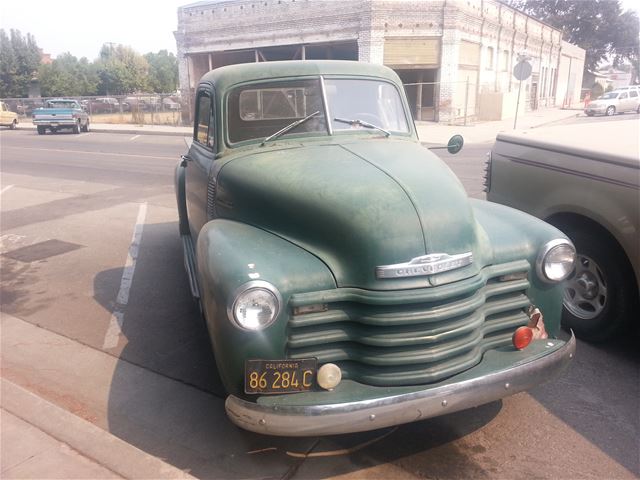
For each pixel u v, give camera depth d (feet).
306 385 8.98
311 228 9.78
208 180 13.29
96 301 18.13
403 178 10.23
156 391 12.64
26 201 35.04
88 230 27.37
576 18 203.62
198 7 93.40
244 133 13.15
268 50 91.56
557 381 12.39
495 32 94.84
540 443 10.39
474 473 9.67
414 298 8.89
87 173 46.32
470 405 9.02
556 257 10.44
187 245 18.31
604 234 13.46
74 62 204.95
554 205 14.48
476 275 9.62
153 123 107.96
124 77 186.39
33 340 15.37
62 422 10.84
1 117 108.06
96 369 13.67
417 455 10.18
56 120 90.89
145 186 39.55
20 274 21.02
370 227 9.20
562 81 150.61
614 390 12.00
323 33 81.51
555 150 14.51
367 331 9.08
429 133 72.69
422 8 77.25
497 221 11.22
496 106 93.30
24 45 178.19
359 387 9.02
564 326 14.47
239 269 8.93
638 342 14.11
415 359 9.00
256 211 10.89
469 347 9.38
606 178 13.11
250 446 10.62
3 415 11.10
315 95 13.38
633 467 9.70
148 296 18.45
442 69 80.12
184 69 99.19
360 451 10.34
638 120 18.24
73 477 9.32
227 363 9.04
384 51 78.54
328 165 10.98
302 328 9.02
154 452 10.51
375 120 13.78
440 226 9.48
